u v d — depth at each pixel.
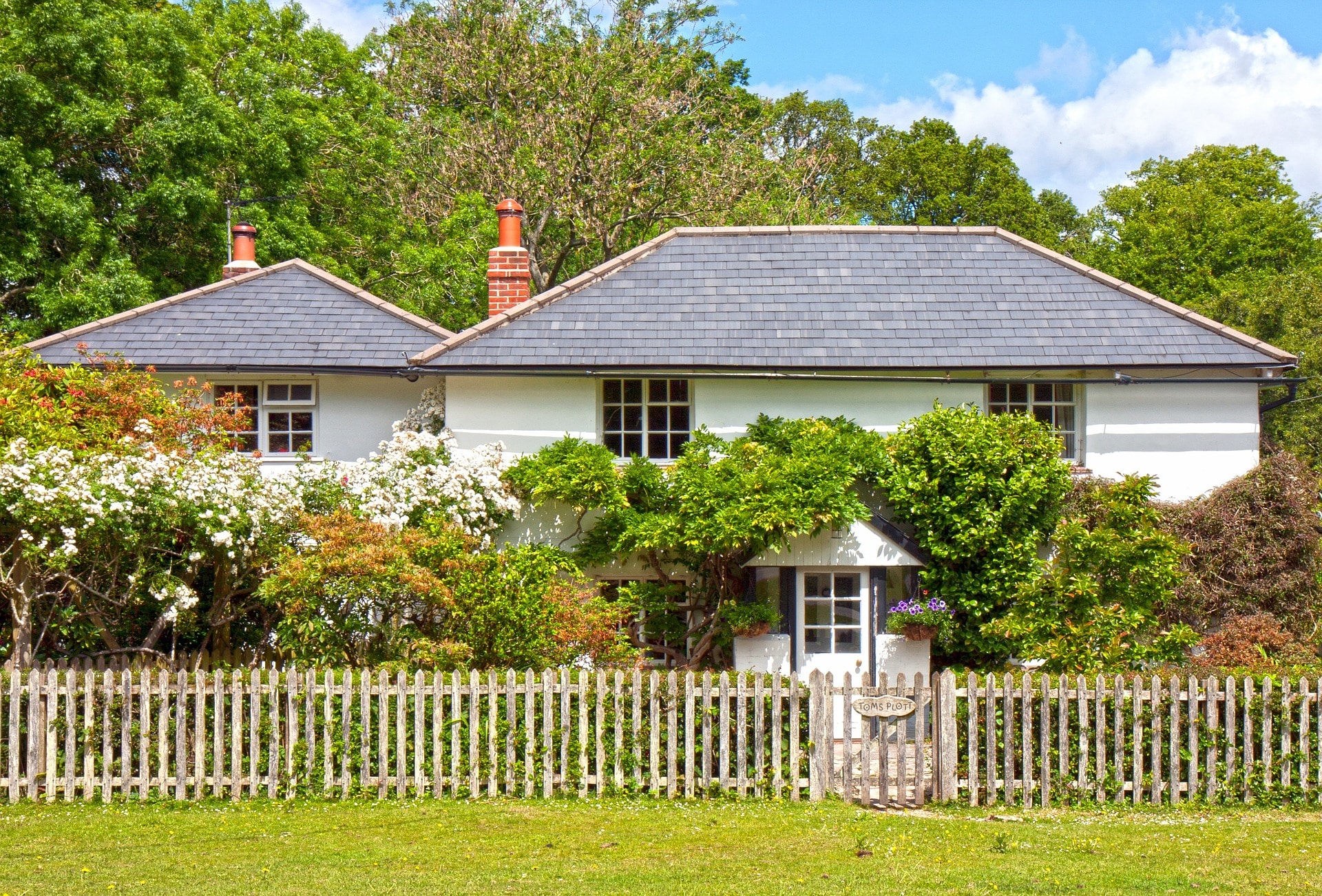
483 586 12.55
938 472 16.50
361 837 9.93
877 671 16.34
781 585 16.56
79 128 23.53
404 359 18.20
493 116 34.75
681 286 18.97
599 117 34.88
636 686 11.44
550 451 17.12
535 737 11.52
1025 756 11.15
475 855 9.36
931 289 18.84
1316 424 26.70
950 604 16.56
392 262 31.47
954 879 8.65
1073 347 17.48
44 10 23.45
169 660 14.10
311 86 33.03
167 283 26.17
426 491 16.05
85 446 14.29
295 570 12.62
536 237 35.03
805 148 43.09
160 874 8.78
